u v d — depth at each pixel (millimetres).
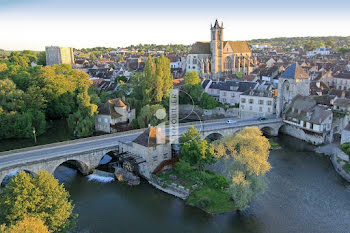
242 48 173750
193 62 165875
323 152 80500
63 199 42062
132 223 49469
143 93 103188
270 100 101188
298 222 49281
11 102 85688
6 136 83750
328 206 53938
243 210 52375
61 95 102312
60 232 41188
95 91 116375
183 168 65562
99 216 51375
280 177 65500
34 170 57750
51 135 90812
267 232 46875
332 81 140625
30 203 38500
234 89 118750
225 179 60062
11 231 31781
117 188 60594
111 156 76125
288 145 86812
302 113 91125
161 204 54656
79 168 67812
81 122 88125
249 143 53125
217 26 154875
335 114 86500
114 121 93000
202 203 53000
